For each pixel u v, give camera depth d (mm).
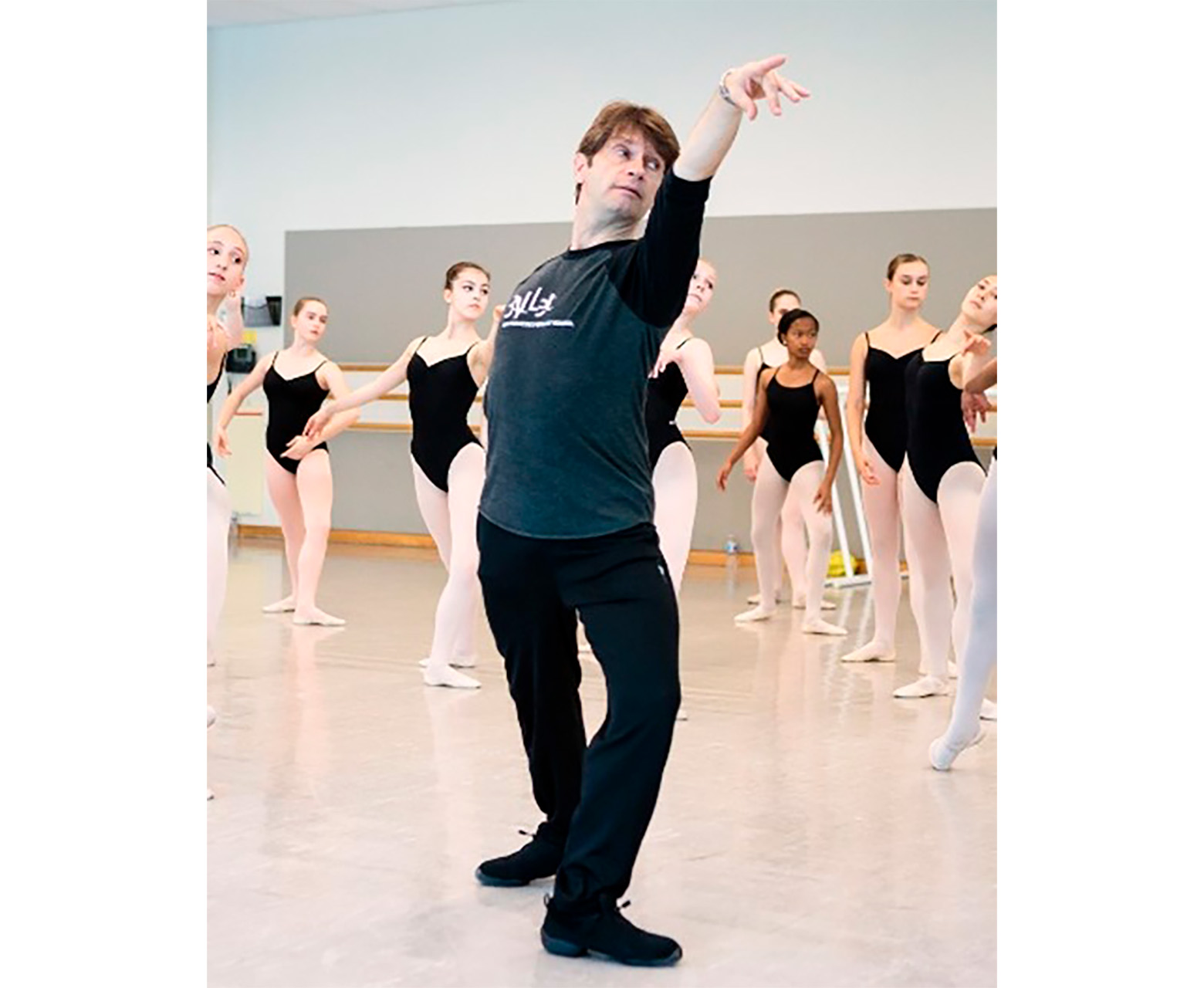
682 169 2533
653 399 5262
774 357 7965
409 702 5262
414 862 3295
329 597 8414
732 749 4578
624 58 11133
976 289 5324
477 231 11617
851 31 10492
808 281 10648
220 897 3027
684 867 3303
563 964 2664
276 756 4375
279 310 12250
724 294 10859
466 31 11586
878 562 6359
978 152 10242
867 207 10500
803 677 5949
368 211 11961
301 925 2859
